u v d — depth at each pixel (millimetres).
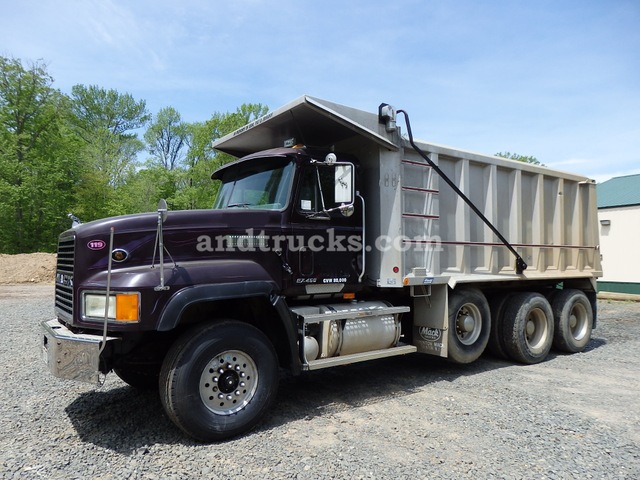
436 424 4305
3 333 8633
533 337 7328
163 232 4164
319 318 4766
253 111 35594
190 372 3760
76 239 3949
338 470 3340
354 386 5684
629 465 3469
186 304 3828
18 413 4543
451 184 6156
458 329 6426
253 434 4062
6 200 29156
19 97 31109
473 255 6562
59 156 31891
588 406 4891
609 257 19656
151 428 4199
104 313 3721
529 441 3900
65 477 3221
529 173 7465
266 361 4211
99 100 50469
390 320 5574
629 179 21984
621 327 10977
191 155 39031
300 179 5008
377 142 5484
